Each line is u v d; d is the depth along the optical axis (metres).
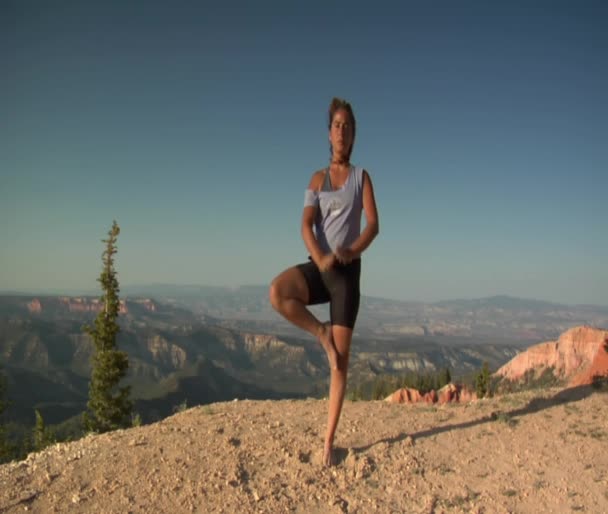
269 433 2.82
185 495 2.23
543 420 2.94
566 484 2.32
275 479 2.36
